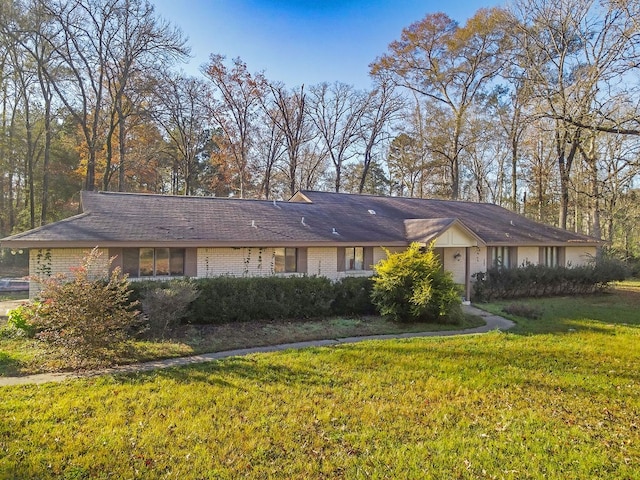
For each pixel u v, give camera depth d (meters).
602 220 32.06
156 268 13.53
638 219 28.14
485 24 28.91
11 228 30.97
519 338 10.57
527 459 4.73
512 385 7.14
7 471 4.23
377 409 6.01
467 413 5.97
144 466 4.40
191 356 8.78
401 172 42.88
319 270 16.30
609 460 4.73
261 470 4.39
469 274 17.22
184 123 32.38
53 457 4.50
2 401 5.99
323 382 7.07
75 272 8.45
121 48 24.56
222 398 6.25
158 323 10.27
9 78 26.52
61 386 6.68
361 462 4.59
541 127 21.09
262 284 12.52
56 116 28.80
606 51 16.70
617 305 16.47
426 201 24.28
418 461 4.64
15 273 25.53
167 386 6.73
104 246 12.20
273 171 37.12
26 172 31.23
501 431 5.43
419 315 12.59
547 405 6.32
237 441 4.97
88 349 7.87
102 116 28.48
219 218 15.81
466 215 22.61
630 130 13.27
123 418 5.49
